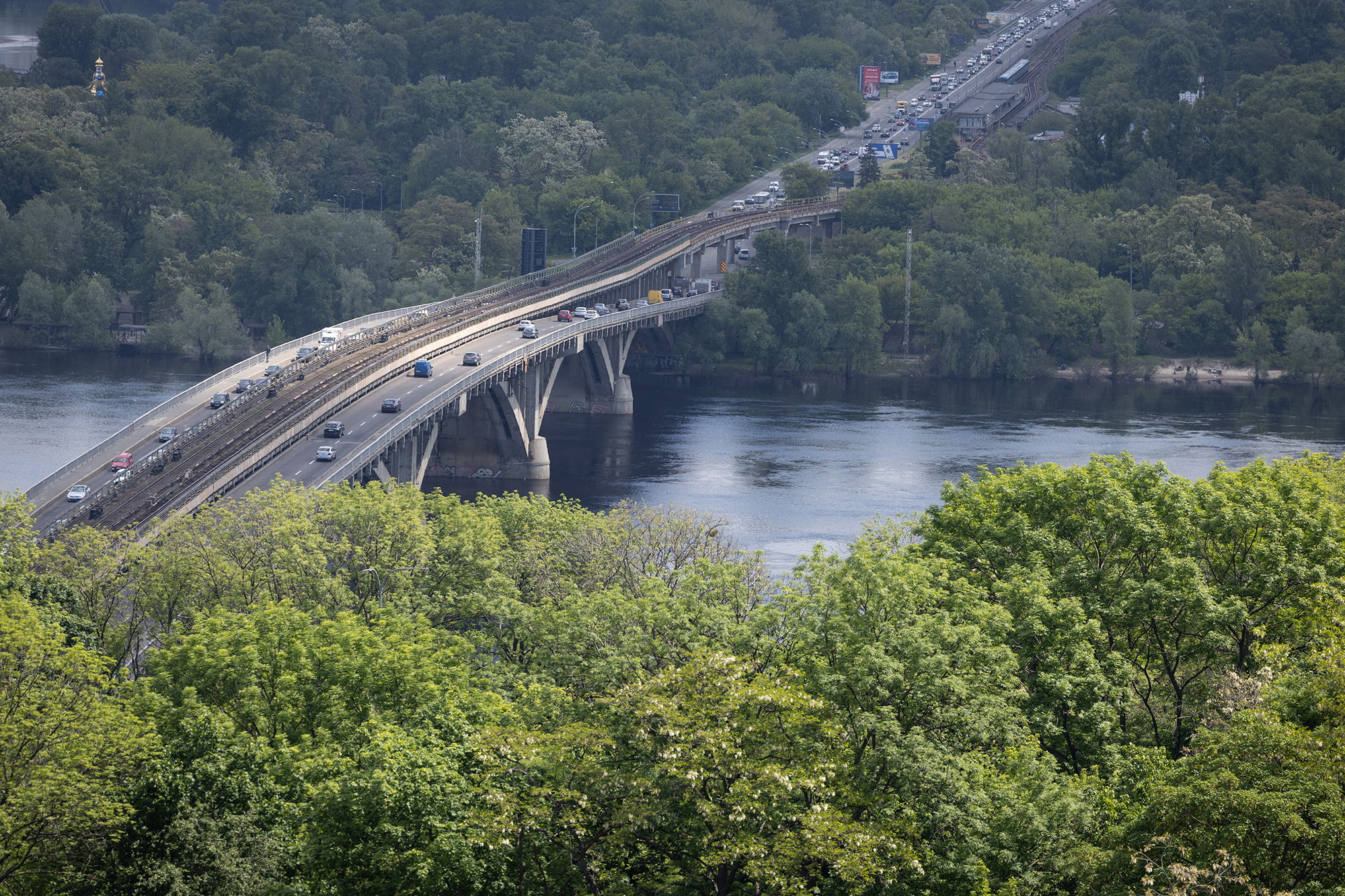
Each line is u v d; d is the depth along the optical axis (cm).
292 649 8081
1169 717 8625
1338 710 6016
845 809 6278
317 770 6775
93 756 6303
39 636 6956
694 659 6325
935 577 8219
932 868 6147
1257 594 8506
